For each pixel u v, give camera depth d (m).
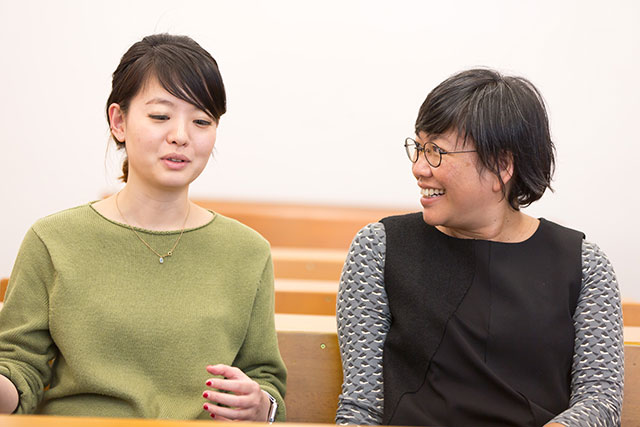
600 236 5.01
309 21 4.95
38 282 1.36
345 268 1.47
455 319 1.38
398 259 1.44
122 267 1.38
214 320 1.39
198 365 1.37
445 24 4.99
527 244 1.42
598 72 4.97
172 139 1.35
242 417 1.26
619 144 4.99
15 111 4.90
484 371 1.33
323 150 5.01
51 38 4.88
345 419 1.38
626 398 1.52
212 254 1.44
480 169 1.36
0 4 4.85
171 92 1.34
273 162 5.00
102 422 0.90
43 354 1.37
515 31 4.99
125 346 1.35
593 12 4.95
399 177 5.03
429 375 1.37
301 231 4.23
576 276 1.40
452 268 1.41
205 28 4.94
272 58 4.96
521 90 1.39
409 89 5.01
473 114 1.34
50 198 4.95
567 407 1.35
